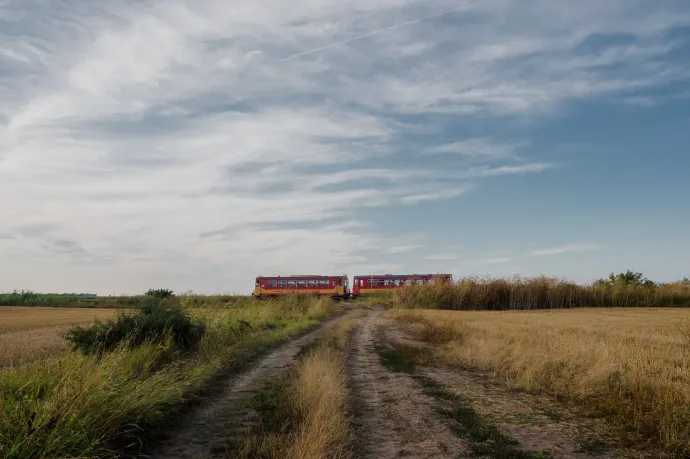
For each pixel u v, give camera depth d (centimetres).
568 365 1185
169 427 822
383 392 1071
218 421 858
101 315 3291
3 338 1702
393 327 2808
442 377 1235
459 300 5203
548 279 5400
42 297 5434
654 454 660
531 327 2277
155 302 1845
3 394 672
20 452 567
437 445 705
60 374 769
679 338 1744
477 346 1581
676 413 760
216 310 2092
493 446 698
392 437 748
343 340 2005
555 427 788
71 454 598
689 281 5497
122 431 724
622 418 793
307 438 659
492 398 995
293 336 2306
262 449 683
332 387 972
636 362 1159
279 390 1059
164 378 958
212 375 1212
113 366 873
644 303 5359
